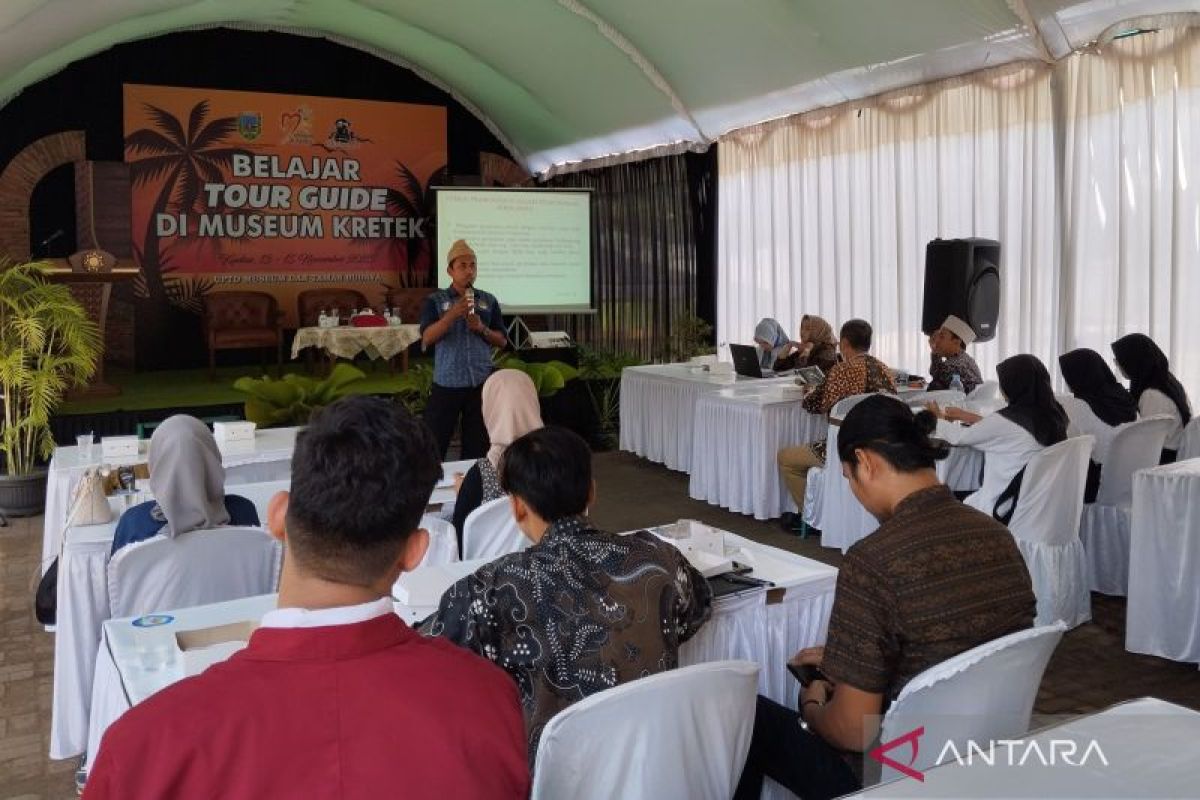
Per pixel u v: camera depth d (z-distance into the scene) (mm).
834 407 5125
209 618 2305
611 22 8102
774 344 7953
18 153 10141
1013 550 1943
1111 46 5961
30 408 6352
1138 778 994
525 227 9914
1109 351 6172
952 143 7211
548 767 1618
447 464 4309
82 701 3023
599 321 11609
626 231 11242
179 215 10875
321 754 858
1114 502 4367
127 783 821
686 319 9984
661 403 7324
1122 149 5961
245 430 4523
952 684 1762
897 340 7812
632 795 1699
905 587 1848
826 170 8477
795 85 8055
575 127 10805
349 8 9844
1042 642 1827
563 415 8633
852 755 2006
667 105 9336
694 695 1705
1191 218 5641
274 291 11344
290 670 889
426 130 11906
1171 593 3625
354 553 933
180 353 11039
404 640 951
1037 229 6594
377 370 10766
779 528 5746
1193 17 5402
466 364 5582
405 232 11922
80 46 9516
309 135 11367
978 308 6250
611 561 1864
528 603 1800
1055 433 3889
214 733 842
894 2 6270
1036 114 6500
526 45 9289
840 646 1896
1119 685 3500
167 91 10711
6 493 6215
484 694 939
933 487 1950
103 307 8766
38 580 4250
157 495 2715
